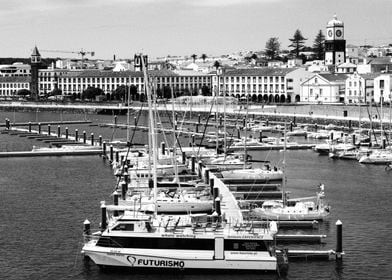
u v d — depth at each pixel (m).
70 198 145.00
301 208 119.94
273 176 165.12
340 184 161.00
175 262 94.69
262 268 94.38
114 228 95.94
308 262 99.50
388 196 145.62
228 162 185.25
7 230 117.56
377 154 197.12
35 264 99.56
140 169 166.38
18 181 168.25
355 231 115.62
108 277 94.44
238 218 112.12
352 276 94.56
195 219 102.88
